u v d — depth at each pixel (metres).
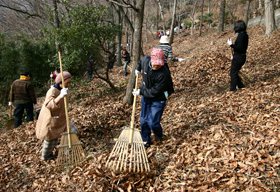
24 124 9.98
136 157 5.47
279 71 9.95
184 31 37.00
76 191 5.61
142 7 8.81
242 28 8.34
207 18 36.09
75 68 12.09
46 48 16.52
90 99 11.90
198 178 5.17
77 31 10.48
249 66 11.55
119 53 21.64
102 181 5.58
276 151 5.39
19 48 16.59
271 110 6.85
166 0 40.69
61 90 6.20
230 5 36.56
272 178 4.84
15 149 8.05
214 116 7.16
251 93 8.04
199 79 11.00
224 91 9.06
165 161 5.82
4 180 6.69
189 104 8.46
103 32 10.74
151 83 6.02
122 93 11.77
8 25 24.89
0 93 16.64
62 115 6.65
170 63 13.95
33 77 16.52
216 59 12.20
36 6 20.22
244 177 4.95
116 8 18.33
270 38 15.27
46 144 6.79
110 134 7.83
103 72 16.41
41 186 6.14
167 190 5.08
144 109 6.27
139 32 9.02
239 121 6.67
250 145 5.66
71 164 6.20
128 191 5.25
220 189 4.81
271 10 16.25
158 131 6.34
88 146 7.24
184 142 6.22
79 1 17.08
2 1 22.89
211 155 5.60
